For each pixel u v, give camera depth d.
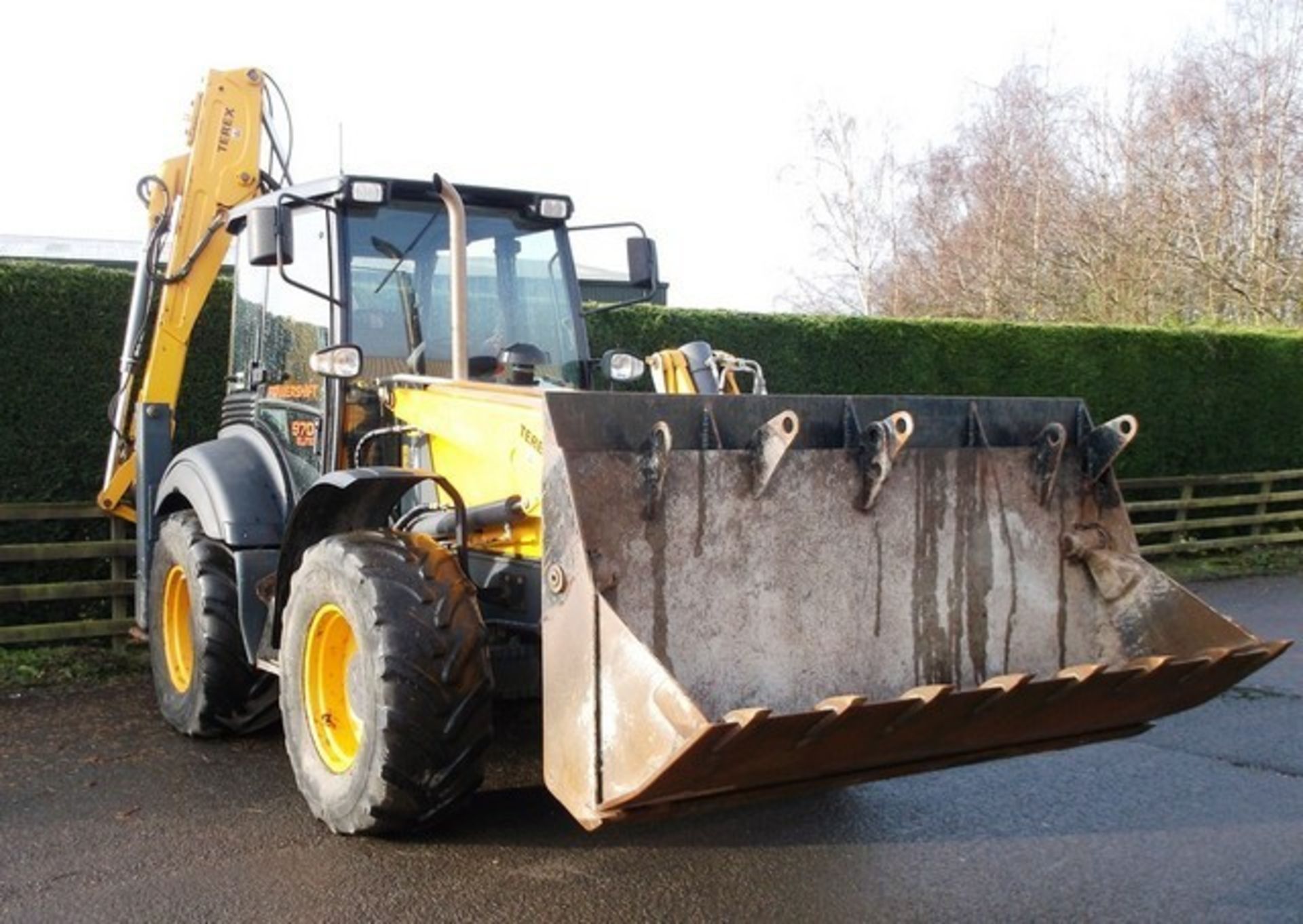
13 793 5.14
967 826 4.88
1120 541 4.92
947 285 24.53
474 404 4.79
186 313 6.91
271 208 4.88
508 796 5.10
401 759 4.14
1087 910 4.10
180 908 4.00
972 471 4.70
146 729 6.18
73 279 7.94
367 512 4.76
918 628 4.54
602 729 3.65
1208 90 21.64
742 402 4.32
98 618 8.19
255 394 6.05
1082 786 5.42
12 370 7.76
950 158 25.52
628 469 4.07
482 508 4.62
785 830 4.81
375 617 4.16
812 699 4.29
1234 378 14.08
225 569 5.77
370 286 5.34
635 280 5.99
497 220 5.73
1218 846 4.71
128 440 7.25
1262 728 6.46
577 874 4.33
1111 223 21.50
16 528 7.88
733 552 4.21
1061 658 4.79
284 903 4.05
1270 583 11.78
